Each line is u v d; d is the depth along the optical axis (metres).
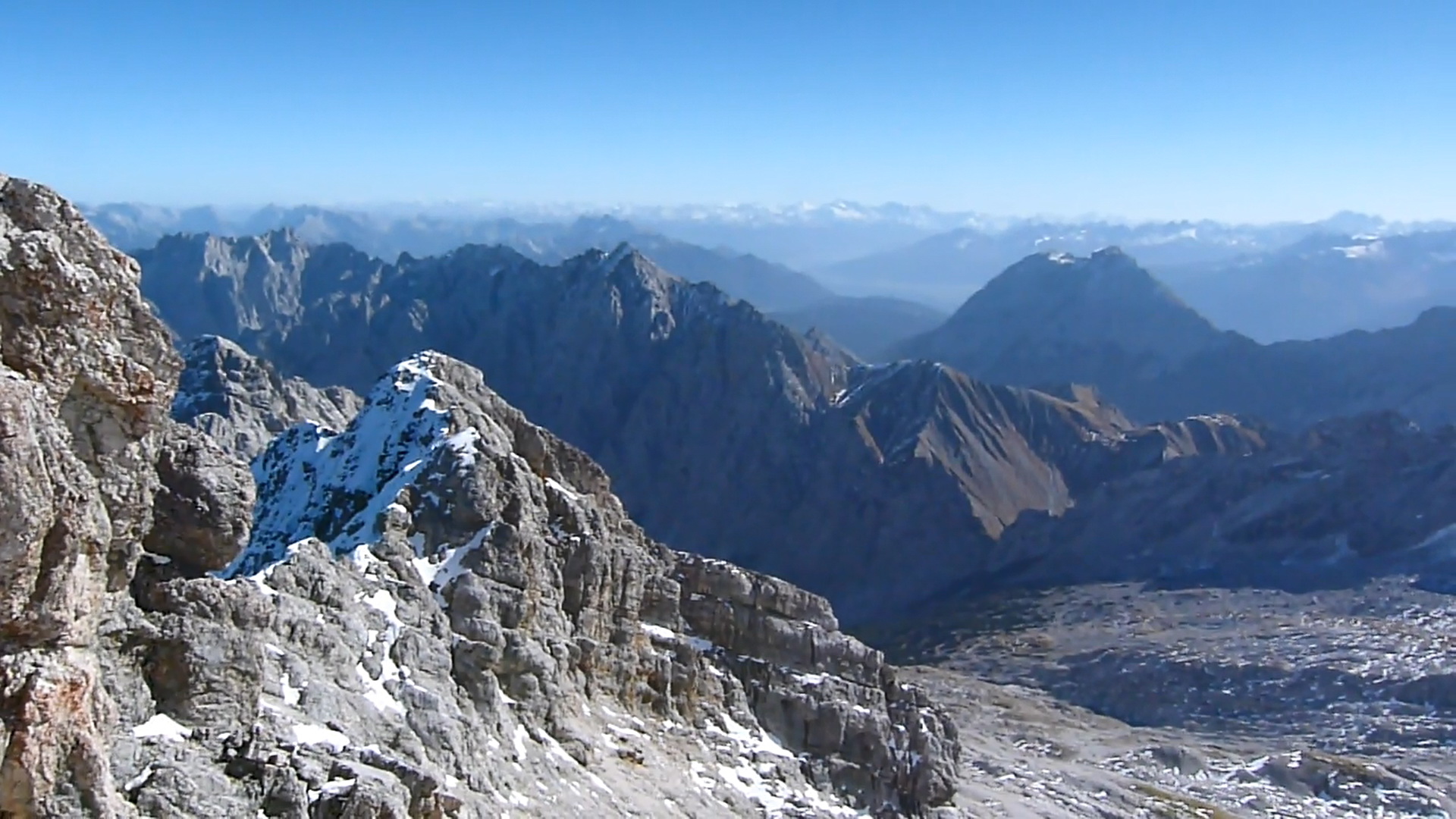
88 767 28.61
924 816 101.94
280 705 47.84
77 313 31.95
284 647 53.56
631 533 104.69
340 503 89.50
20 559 27.11
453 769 56.72
